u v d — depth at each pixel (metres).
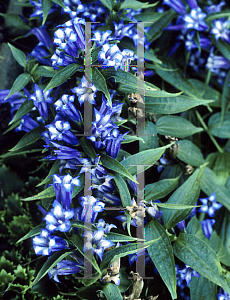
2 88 0.97
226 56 0.94
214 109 0.99
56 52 0.75
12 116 0.93
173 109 0.79
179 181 0.86
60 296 0.83
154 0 0.97
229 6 1.00
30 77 0.81
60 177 0.72
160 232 0.75
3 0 0.99
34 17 0.92
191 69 1.00
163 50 0.96
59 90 0.81
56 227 0.71
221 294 0.79
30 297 0.84
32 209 0.92
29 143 0.80
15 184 0.95
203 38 0.95
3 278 0.84
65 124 0.73
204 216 0.89
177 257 0.76
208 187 0.89
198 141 0.94
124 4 0.82
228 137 0.95
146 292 0.79
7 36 0.97
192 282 0.80
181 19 0.95
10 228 0.91
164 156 0.85
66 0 0.81
